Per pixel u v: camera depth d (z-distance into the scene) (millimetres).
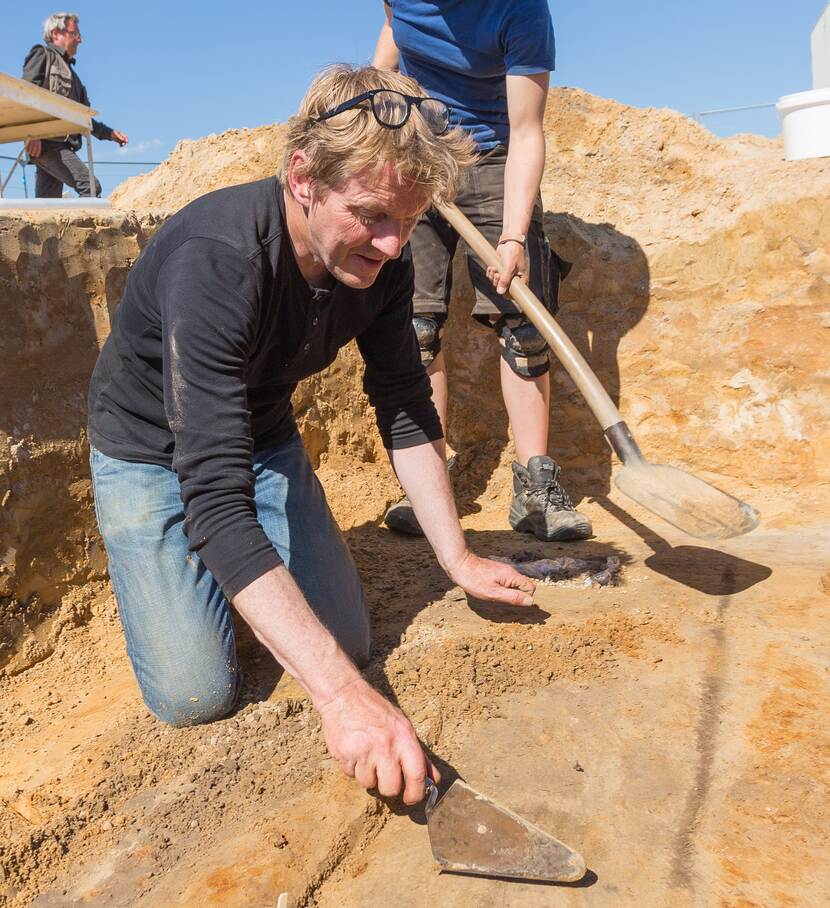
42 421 2361
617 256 3449
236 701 1949
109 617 2473
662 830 1496
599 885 1386
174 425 1496
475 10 2568
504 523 3189
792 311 3213
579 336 3521
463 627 2184
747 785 1594
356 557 2787
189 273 1535
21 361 2324
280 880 1405
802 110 3389
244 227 1582
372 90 1422
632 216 3582
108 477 1979
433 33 2676
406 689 1915
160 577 1898
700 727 1771
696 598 2357
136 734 1865
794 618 2213
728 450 3354
